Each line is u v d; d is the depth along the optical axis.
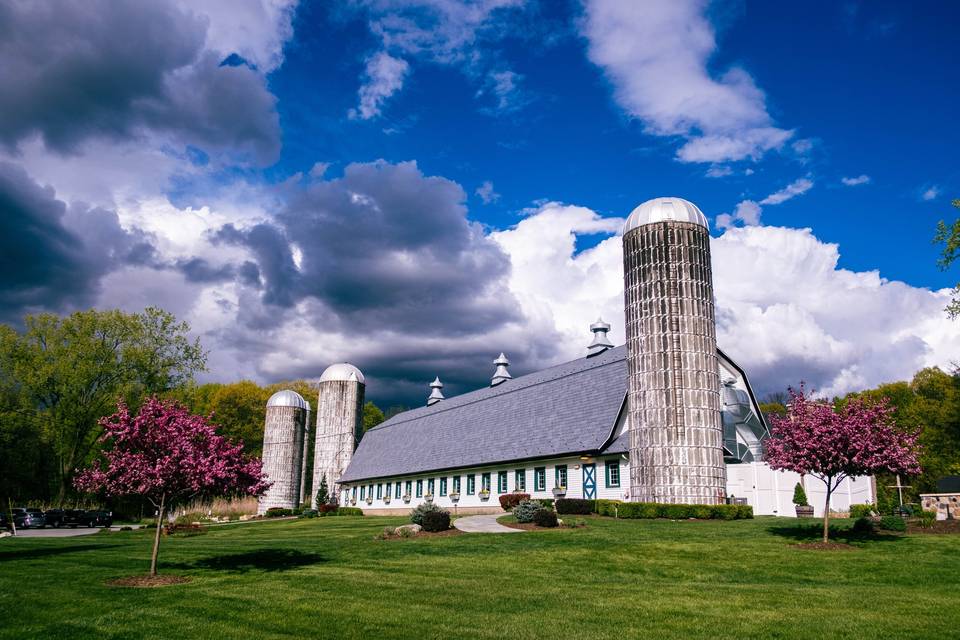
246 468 18.42
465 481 48.78
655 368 33.81
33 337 56.41
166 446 17.48
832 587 16.14
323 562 19.98
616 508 32.06
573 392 43.66
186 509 60.78
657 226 35.22
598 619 12.69
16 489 64.38
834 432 21.38
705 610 13.49
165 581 16.53
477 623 12.27
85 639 11.09
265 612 13.01
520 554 20.89
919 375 66.94
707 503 32.03
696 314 34.16
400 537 25.38
